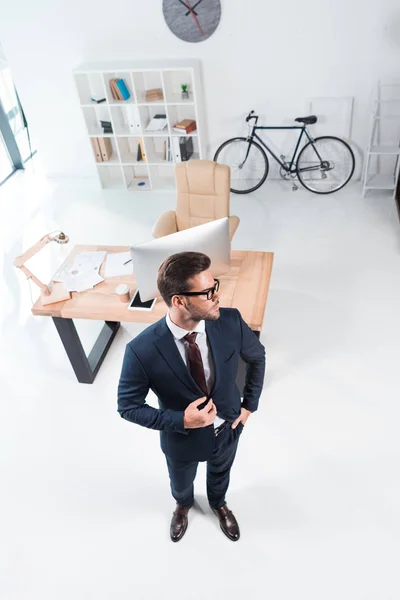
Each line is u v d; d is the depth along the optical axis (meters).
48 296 2.77
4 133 5.86
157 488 2.55
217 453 1.92
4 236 4.91
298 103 4.89
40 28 4.82
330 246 4.28
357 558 2.20
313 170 5.05
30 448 2.80
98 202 5.36
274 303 3.65
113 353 3.38
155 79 4.99
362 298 3.65
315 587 2.11
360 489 2.46
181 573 2.21
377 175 5.14
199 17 4.50
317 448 2.65
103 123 5.18
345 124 4.93
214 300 1.40
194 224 3.63
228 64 4.76
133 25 4.68
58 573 2.24
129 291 2.77
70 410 3.00
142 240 4.64
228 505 2.44
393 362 3.11
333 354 3.19
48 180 5.93
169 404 1.66
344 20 4.35
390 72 4.57
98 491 2.56
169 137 5.07
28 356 3.41
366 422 2.76
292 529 2.32
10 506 2.52
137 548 2.31
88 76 5.06
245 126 5.15
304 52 4.58
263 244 4.38
